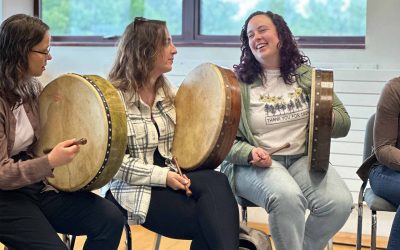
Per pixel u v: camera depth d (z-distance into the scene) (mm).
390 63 3445
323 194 2342
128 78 2219
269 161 2314
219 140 2150
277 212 2207
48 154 1792
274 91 2463
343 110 2496
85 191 1997
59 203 1967
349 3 3578
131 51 2229
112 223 1976
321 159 2312
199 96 2262
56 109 2031
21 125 1953
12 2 3938
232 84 2186
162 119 2289
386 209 2395
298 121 2430
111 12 4023
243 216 2455
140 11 3969
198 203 2129
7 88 1897
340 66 3523
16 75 1903
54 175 2020
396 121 2445
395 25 3414
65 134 2002
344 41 3604
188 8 3852
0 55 1905
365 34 3514
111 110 1918
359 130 3396
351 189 3430
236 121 2170
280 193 2207
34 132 2010
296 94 2445
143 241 3385
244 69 2500
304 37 3664
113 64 2287
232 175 2443
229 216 2104
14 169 1770
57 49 4039
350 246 3381
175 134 2322
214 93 2188
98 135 1919
